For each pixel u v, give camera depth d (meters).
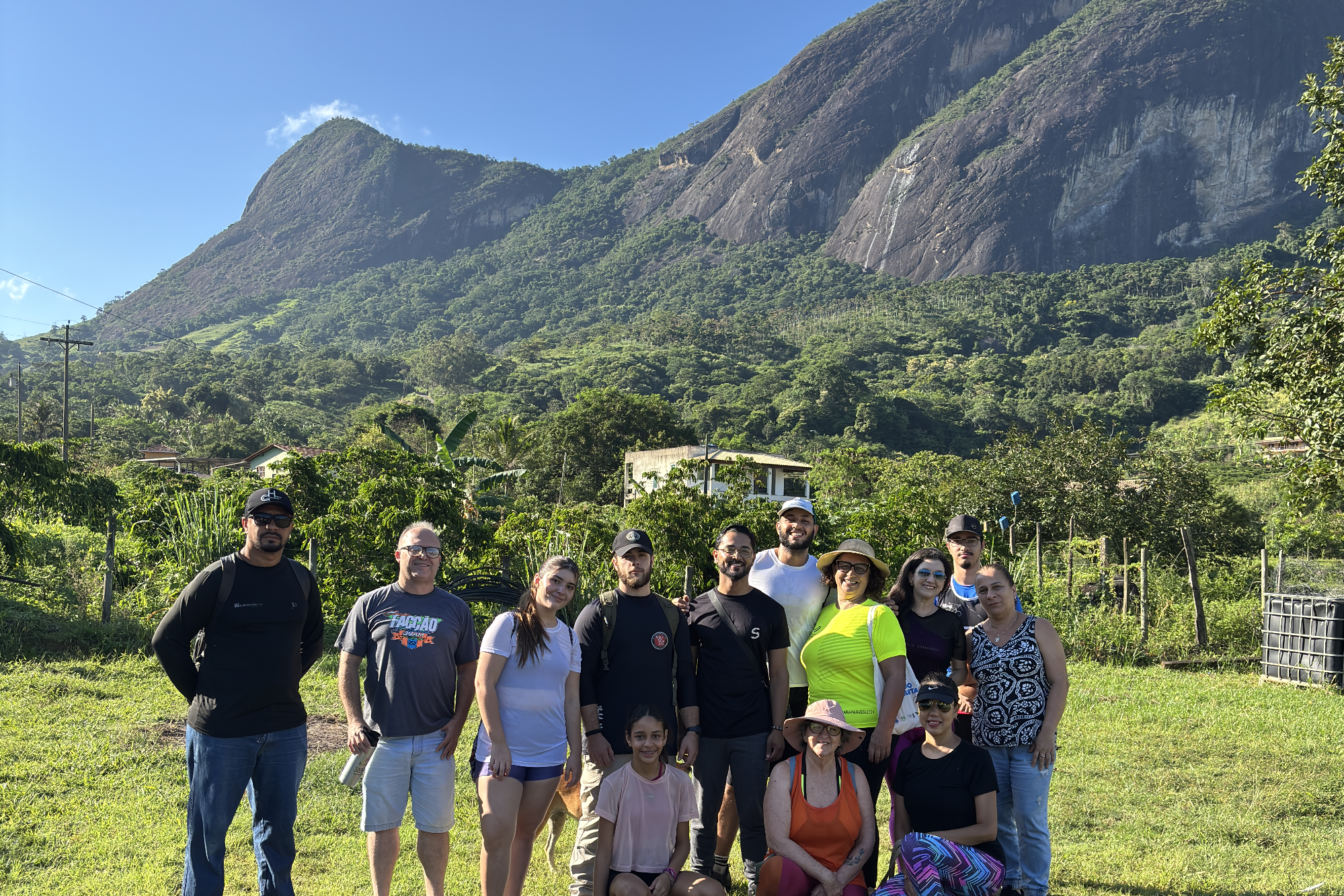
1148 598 13.28
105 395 126.25
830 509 13.22
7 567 10.93
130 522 11.82
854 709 4.47
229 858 4.96
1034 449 25.05
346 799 5.93
